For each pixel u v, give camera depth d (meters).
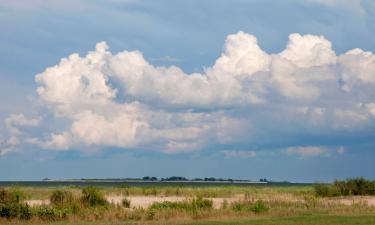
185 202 43.56
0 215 36.06
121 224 33.47
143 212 38.69
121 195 62.94
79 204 41.75
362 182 65.75
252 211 40.09
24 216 36.53
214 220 35.56
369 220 34.47
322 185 65.06
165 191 67.94
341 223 32.97
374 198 59.03
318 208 43.03
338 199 57.59
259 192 70.44
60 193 48.03
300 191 71.81
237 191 72.25
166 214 37.72
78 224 33.75
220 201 53.72
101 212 38.22
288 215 38.50
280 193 67.31
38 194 58.94
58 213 36.97
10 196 38.97
